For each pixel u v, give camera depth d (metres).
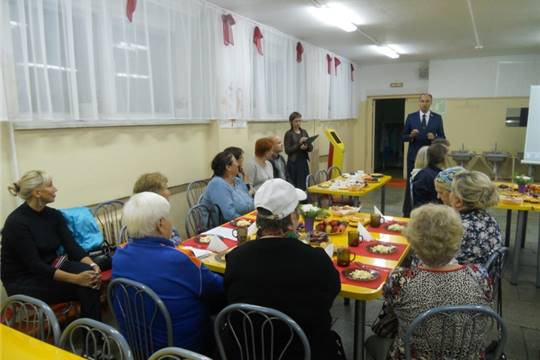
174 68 3.70
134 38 3.24
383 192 5.07
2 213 2.45
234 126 4.62
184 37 3.74
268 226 1.53
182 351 1.07
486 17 4.61
